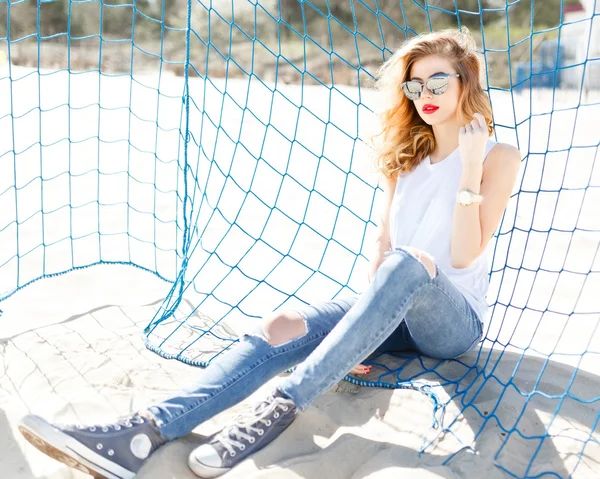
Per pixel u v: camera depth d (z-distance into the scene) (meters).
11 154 6.41
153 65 17.64
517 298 3.54
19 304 3.40
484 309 2.55
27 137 7.07
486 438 2.22
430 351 2.60
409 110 2.66
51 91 9.95
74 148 6.73
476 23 17.98
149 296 3.58
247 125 8.52
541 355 2.90
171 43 18.80
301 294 3.65
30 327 3.15
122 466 2.08
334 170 6.47
